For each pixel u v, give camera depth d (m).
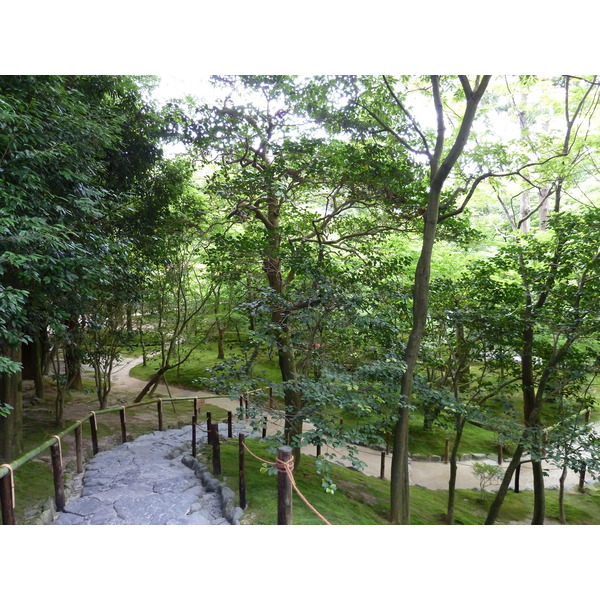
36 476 5.89
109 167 9.07
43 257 4.61
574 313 6.94
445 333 8.34
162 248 9.85
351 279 6.77
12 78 5.25
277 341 7.16
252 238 8.20
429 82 8.30
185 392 13.19
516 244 7.98
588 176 14.34
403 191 7.07
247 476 6.16
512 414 7.56
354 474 8.93
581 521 8.73
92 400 10.98
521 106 11.41
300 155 7.16
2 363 3.97
